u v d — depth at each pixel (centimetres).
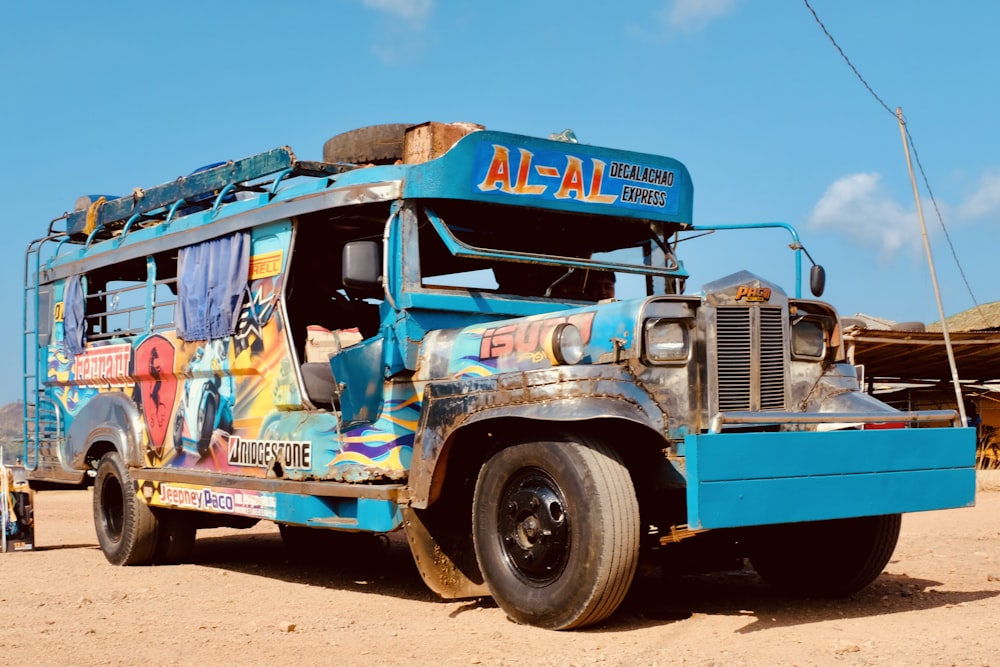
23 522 1068
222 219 845
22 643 563
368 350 693
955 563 848
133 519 926
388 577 835
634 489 574
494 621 605
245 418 812
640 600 679
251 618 637
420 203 684
